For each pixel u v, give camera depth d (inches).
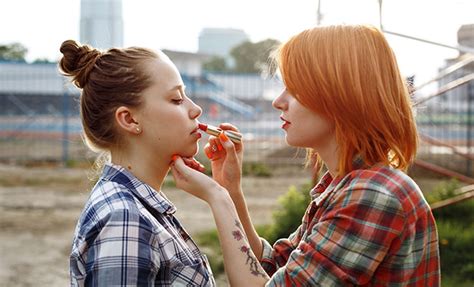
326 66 66.2
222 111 939.3
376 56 67.0
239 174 79.8
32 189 462.3
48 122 748.0
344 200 65.3
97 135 72.4
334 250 64.2
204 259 74.7
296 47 68.2
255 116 889.5
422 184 422.3
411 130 68.2
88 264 64.1
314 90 66.4
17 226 338.0
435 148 556.4
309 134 69.2
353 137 66.6
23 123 762.2
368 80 66.1
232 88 1106.7
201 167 74.7
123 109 70.1
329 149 70.5
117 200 66.4
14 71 800.9
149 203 69.5
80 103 74.5
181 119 71.6
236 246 69.8
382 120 66.2
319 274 64.2
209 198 71.7
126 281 62.7
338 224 64.5
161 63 71.5
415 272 65.9
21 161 597.6
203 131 76.1
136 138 71.2
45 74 795.4
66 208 392.2
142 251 63.8
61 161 592.1
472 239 246.2
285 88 71.6
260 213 363.6
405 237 64.1
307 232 69.6
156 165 72.4
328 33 67.6
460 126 597.0
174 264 66.7
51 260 269.0
